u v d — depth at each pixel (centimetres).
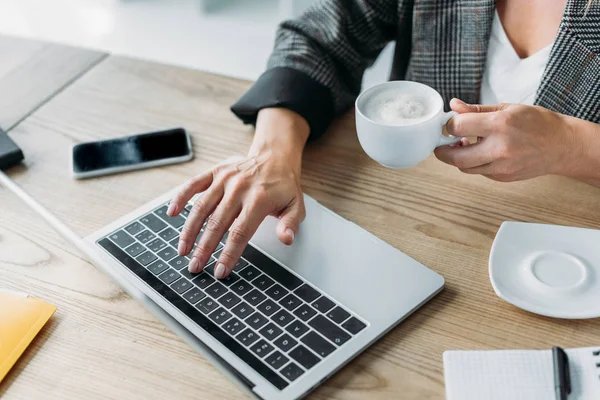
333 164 90
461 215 79
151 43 258
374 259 73
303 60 97
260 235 77
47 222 82
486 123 72
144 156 91
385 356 63
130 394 61
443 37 101
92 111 103
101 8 286
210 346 63
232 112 100
